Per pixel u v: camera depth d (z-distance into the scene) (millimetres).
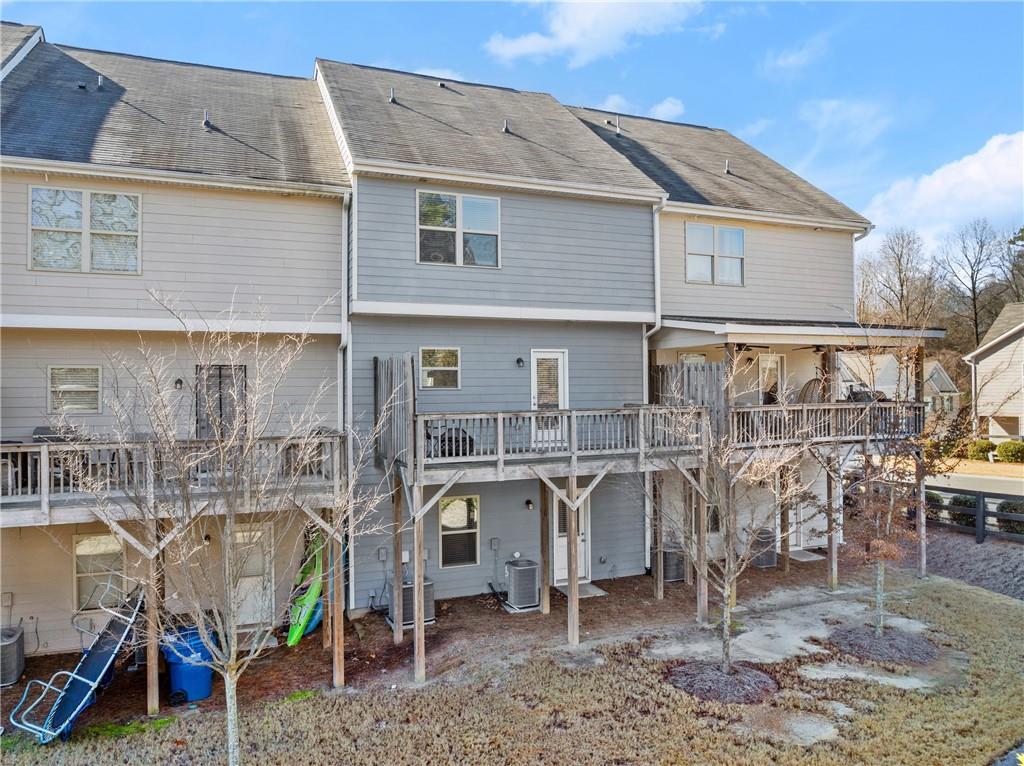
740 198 13633
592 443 9641
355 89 12789
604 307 11758
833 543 11578
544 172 11266
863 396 13695
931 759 6066
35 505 7141
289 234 10367
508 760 6109
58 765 6168
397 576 9453
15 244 8945
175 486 6562
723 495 8898
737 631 9469
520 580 10586
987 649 8719
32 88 10758
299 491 7570
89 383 9477
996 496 13609
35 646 9133
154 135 10406
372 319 10453
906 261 39062
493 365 11234
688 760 6055
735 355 10969
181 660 7469
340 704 7387
